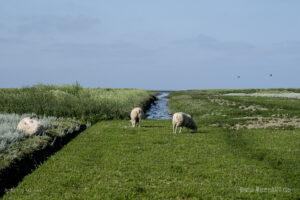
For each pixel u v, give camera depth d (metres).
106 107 55.28
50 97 58.59
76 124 42.50
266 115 55.03
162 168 24.44
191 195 19.52
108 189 20.17
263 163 26.03
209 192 19.83
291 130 41.62
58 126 38.94
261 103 73.62
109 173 23.36
